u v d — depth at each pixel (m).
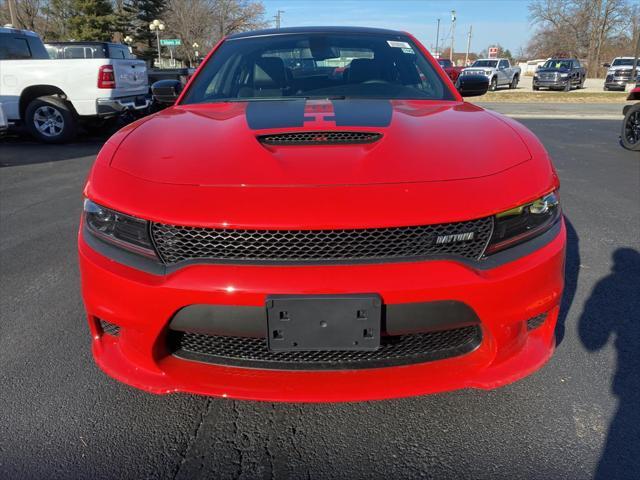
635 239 3.93
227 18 52.06
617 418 1.97
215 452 1.85
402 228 1.59
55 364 2.38
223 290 1.57
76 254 3.74
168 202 1.64
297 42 3.11
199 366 1.78
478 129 2.05
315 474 1.75
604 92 24.56
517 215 1.71
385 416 2.01
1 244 3.94
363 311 1.57
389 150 1.80
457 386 1.71
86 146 8.85
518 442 1.86
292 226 1.54
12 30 9.17
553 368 2.28
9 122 8.99
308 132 1.97
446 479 1.71
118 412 2.06
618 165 6.93
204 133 2.01
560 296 1.84
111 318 1.73
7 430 1.96
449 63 30.33
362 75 2.88
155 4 47.06
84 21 39.78
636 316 2.73
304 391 1.69
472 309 1.64
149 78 12.45
